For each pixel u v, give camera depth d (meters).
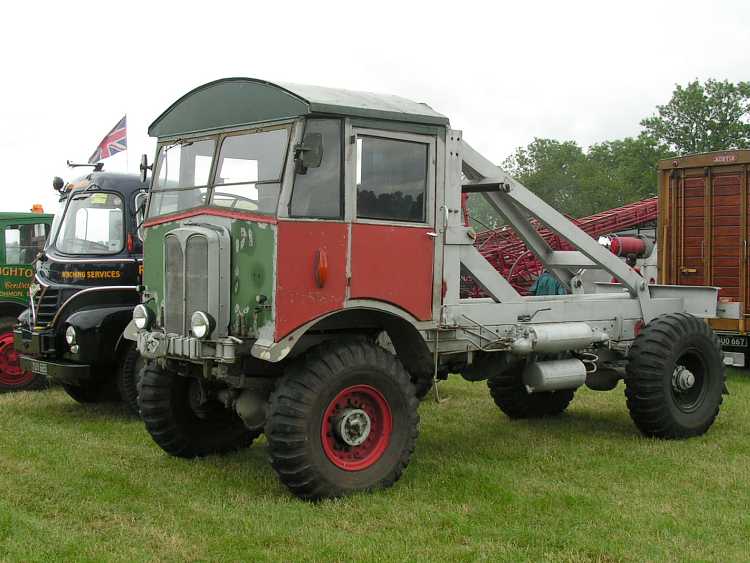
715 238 10.88
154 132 6.44
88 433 7.42
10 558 4.31
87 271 8.60
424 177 5.87
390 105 5.75
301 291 5.19
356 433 5.37
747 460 6.41
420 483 5.70
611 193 45.75
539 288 10.54
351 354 5.36
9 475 5.93
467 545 4.53
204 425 6.53
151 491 5.51
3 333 9.87
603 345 7.26
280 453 5.14
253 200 5.38
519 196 6.96
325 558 4.32
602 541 4.57
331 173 5.36
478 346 6.34
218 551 4.43
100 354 8.10
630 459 6.44
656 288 8.13
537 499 5.33
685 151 45.84
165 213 6.22
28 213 10.72
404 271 5.73
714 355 7.37
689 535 4.70
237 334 5.38
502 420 7.98
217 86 5.83
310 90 5.48
